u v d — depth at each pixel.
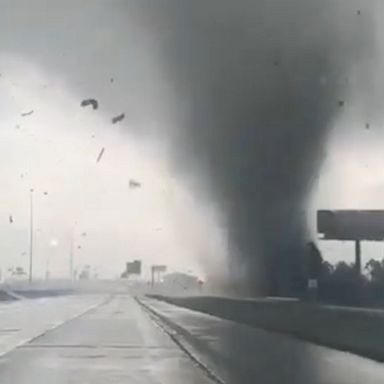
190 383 16.78
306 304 31.70
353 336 24.27
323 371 18.64
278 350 25.34
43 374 18.81
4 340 31.31
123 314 60.69
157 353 25.02
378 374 17.89
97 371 19.55
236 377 17.73
